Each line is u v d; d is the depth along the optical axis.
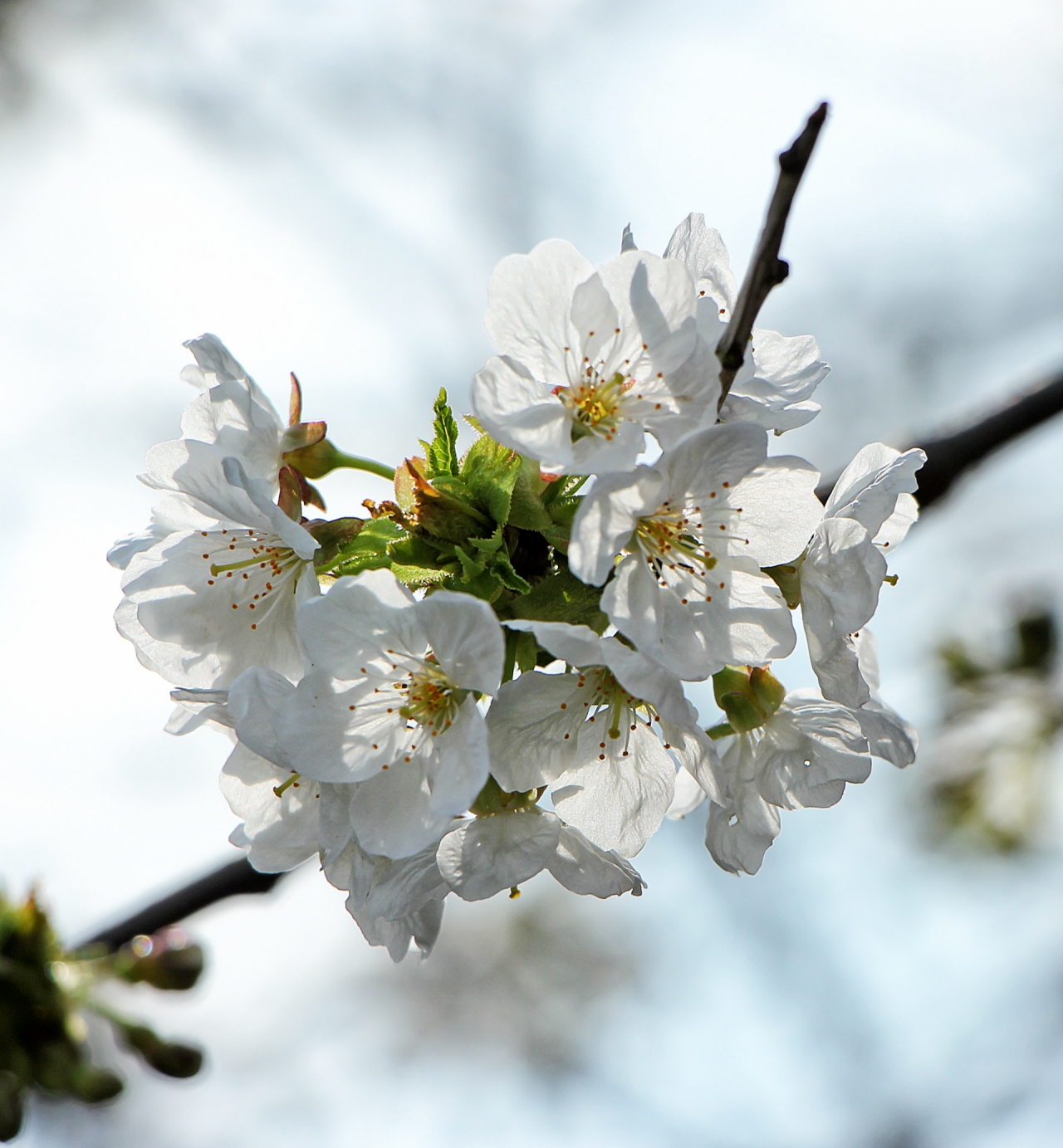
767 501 0.63
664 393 0.63
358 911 0.63
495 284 0.63
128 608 0.64
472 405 0.62
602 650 0.62
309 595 0.63
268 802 0.64
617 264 0.63
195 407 0.64
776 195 0.61
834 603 0.63
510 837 0.63
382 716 0.63
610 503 0.62
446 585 0.63
